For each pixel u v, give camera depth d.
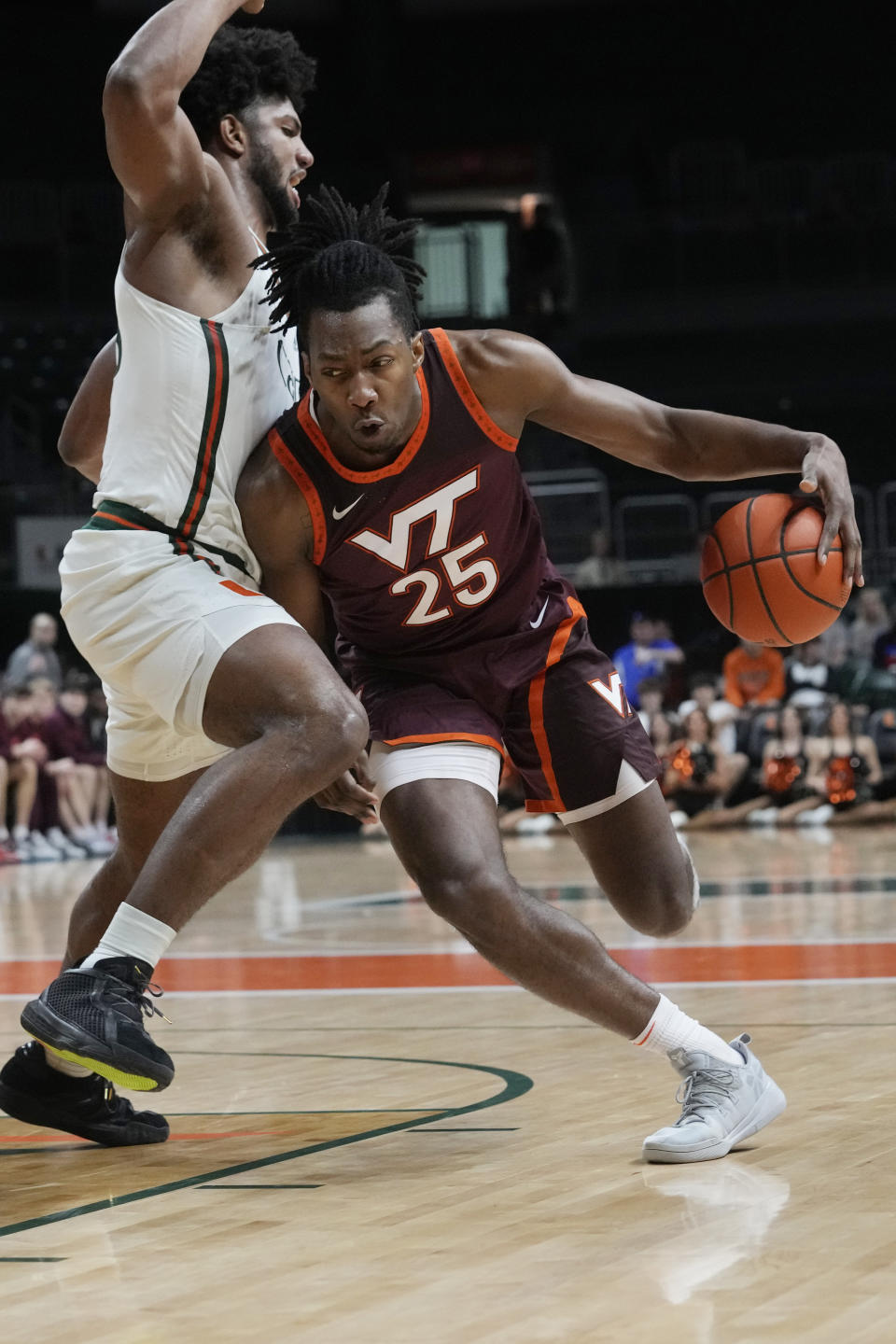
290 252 2.88
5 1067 3.19
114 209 21.75
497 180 24.34
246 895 9.59
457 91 25.36
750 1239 2.33
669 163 23.52
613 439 3.15
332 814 16.45
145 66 2.76
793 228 21.16
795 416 21.91
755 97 24.72
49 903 9.30
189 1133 3.33
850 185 22.33
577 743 3.20
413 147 24.67
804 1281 2.11
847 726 14.15
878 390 21.47
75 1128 3.18
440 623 3.15
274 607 2.87
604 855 3.26
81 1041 2.62
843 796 13.99
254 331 3.03
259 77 3.19
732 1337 1.89
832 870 9.66
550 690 3.21
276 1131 3.30
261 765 2.70
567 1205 2.59
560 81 25.17
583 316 21.56
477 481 3.01
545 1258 2.27
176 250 2.96
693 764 14.20
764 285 21.17
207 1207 2.67
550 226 22.02
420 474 2.96
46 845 13.09
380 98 24.72
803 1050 3.96
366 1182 2.82
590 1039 4.34
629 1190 2.69
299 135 3.29
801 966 5.59
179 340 2.94
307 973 5.89
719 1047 3.03
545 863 10.78
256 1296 2.13
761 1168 2.82
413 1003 5.06
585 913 7.61
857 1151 2.92
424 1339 1.93
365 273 2.79
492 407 2.99
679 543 17.88
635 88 24.98
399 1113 3.43
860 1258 2.21
